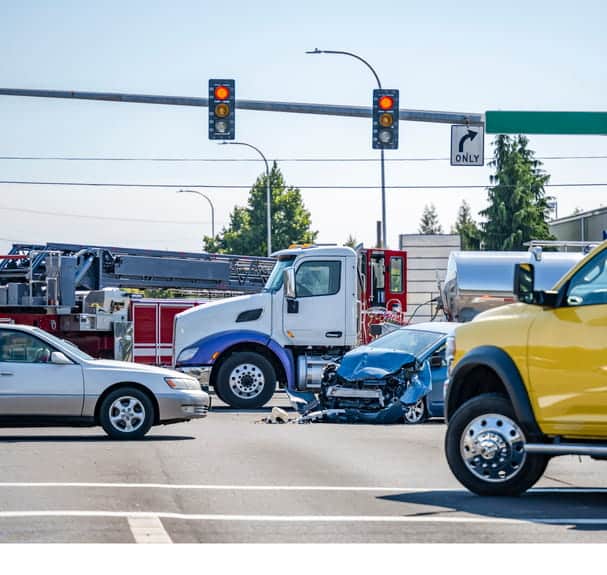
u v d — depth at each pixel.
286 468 16.23
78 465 16.30
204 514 11.95
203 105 31.64
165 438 21.12
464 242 112.75
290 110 31.58
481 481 13.64
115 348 34.97
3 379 20.77
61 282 34.84
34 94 31.05
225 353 30.52
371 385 24.75
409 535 10.73
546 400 13.26
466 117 32.31
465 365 13.91
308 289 30.59
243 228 141.75
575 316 13.16
